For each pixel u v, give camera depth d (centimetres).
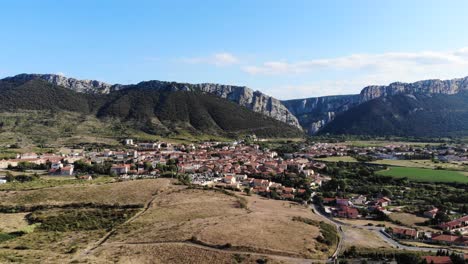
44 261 10025
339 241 13975
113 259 10581
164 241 12075
